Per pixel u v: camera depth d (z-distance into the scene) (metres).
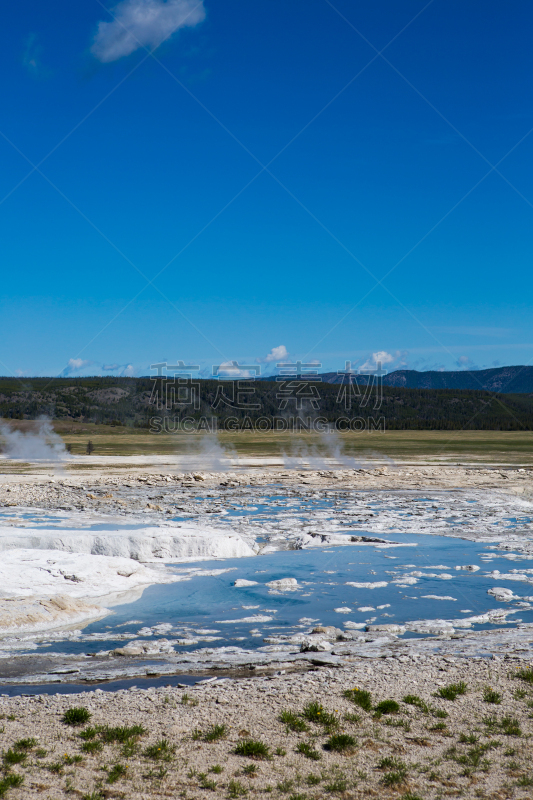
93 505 42.66
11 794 7.38
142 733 9.22
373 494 50.53
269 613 18.44
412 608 18.91
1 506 41.81
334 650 14.65
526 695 10.88
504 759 8.52
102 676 12.75
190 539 26.50
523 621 17.52
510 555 26.91
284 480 60.50
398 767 8.30
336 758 8.58
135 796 7.48
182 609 18.80
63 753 8.56
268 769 8.23
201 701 10.71
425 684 11.54
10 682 12.44
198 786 7.77
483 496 48.97
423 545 29.41
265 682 11.88
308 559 26.19
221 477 62.81
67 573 20.89
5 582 19.47
